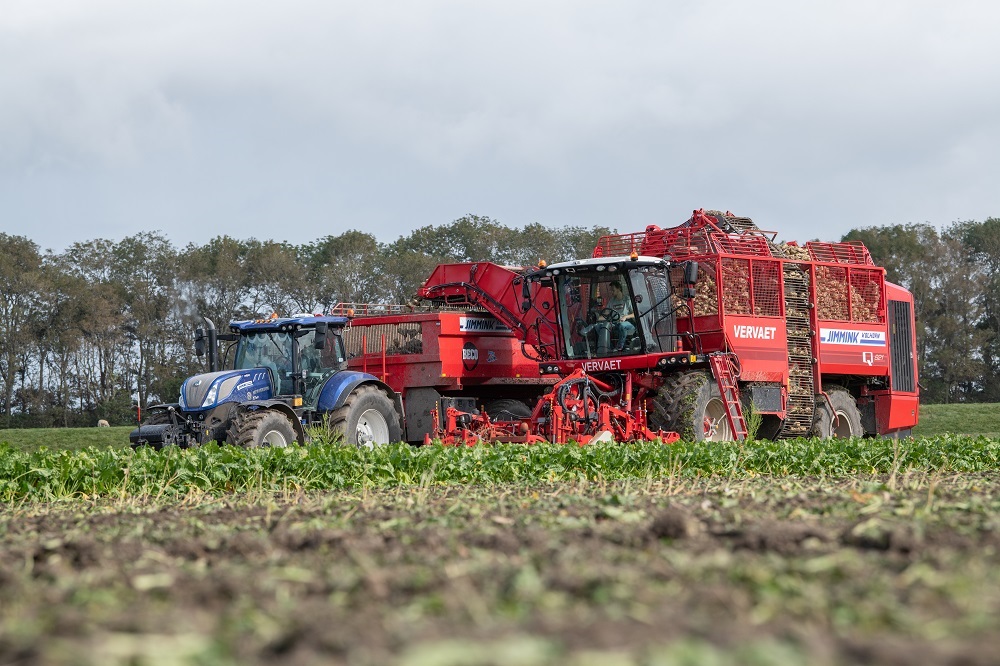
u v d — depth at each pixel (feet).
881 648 26.73
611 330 164.45
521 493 93.66
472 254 604.49
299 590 39.14
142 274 538.88
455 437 147.95
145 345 523.70
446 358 176.55
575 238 606.14
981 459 133.80
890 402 195.00
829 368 181.06
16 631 31.73
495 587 38.14
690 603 34.09
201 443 139.54
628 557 46.24
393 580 39.52
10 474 106.32
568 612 33.04
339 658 27.32
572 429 143.95
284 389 152.46
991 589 36.88
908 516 62.90
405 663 24.45
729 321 163.53
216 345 157.89
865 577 39.78
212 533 64.54
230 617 33.45
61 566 50.14
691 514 66.44
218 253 542.57
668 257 168.66
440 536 53.98
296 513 74.74
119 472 108.78
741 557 44.93
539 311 171.01
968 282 593.42
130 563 50.62
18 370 495.41
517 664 24.23
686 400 153.89
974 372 571.28
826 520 62.54
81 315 504.02
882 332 191.83
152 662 25.64
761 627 30.27
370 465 112.98
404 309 191.01
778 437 174.29
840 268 184.14
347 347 185.16
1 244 507.30
